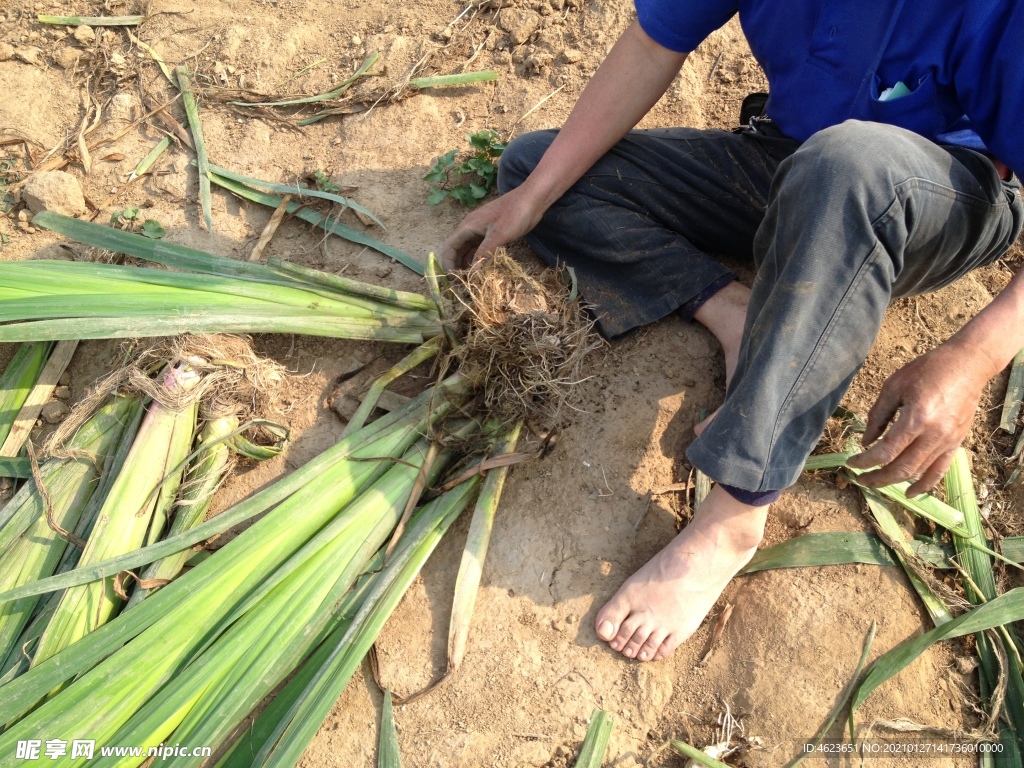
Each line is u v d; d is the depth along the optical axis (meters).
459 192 1.58
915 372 1.05
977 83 1.10
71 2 1.80
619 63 1.35
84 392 1.44
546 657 1.26
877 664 1.23
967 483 1.35
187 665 1.18
